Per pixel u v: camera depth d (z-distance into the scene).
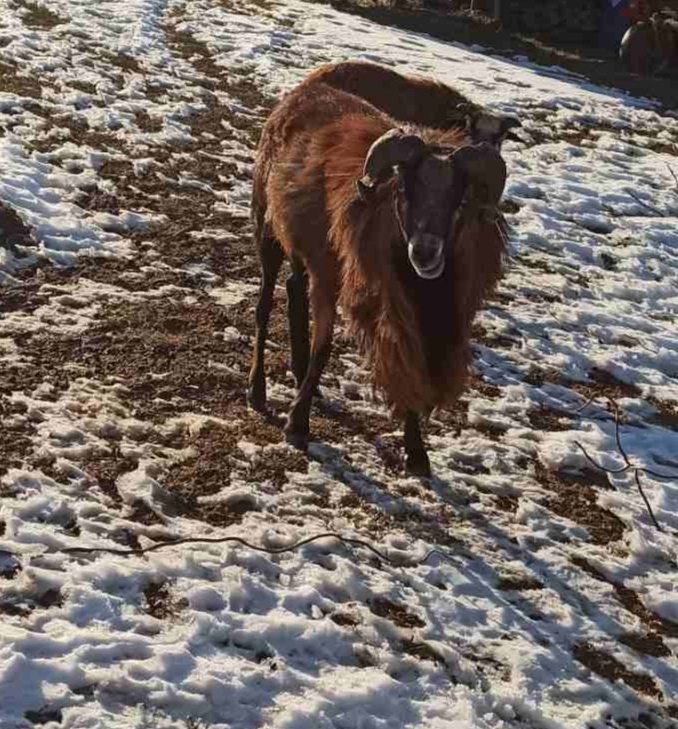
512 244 6.11
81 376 4.31
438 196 3.54
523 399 4.63
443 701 3.26
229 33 10.05
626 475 4.25
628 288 5.79
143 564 3.47
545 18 13.35
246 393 4.37
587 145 8.28
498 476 4.14
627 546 3.92
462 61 10.61
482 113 5.07
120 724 3.04
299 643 3.32
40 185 5.66
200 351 4.57
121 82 7.77
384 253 3.70
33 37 8.58
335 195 3.87
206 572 3.49
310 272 4.06
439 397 3.85
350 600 3.51
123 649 3.21
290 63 9.21
